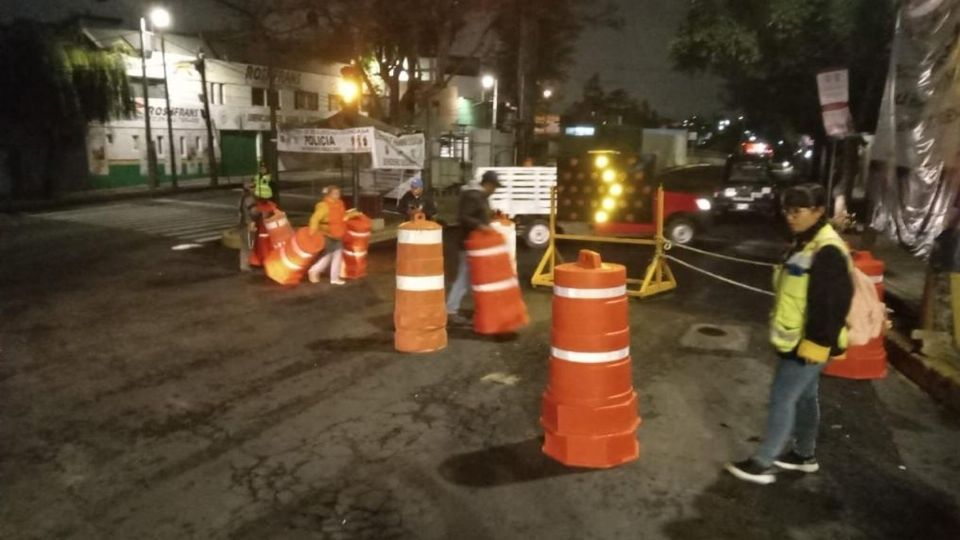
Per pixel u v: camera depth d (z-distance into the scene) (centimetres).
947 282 732
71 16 3058
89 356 775
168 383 687
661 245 1096
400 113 2928
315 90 4412
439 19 2642
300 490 478
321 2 2458
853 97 2380
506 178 1591
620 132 4294
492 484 485
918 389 686
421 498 466
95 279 1212
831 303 434
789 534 428
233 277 1223
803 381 461
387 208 2489
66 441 556
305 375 708
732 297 1095
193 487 483
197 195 3014
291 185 3522
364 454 531
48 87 2614
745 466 495
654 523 438
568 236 1162
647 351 806
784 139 3600
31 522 440
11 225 1989
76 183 2938
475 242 830
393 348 798
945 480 499
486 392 662
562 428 511
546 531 429
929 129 1138
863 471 511
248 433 570
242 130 3897
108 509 455
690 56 2459
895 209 1333
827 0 2130
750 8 2253
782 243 1752
